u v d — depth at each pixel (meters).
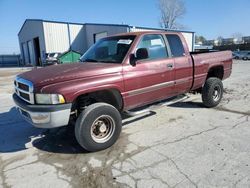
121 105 4.10
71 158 3.58
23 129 4.94
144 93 4.34
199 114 5.56
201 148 3.73
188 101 6.80
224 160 3.33
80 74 3.53
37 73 3.75
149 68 4.32
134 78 4.09
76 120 3.62
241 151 3.59
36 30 31.67
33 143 4.21
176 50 4.98
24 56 39.78
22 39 38.41
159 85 4.57
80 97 3.74
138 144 3.97
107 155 3.63
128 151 3.73
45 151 3.87
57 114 3.27
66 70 3.68
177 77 4.94
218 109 5.96
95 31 29.91
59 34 30.25
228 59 6.41
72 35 31.11
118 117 3.87
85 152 3.76
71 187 2.84
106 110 3.70
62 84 3.34
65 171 3.21
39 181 2.98
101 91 3.87
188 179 2.90
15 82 4.11
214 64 5.90
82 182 2.93
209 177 2.93
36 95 3.32
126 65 4.01
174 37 5.01
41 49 31.16
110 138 3.82
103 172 3.14
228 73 6.52
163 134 4.38
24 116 3.68
